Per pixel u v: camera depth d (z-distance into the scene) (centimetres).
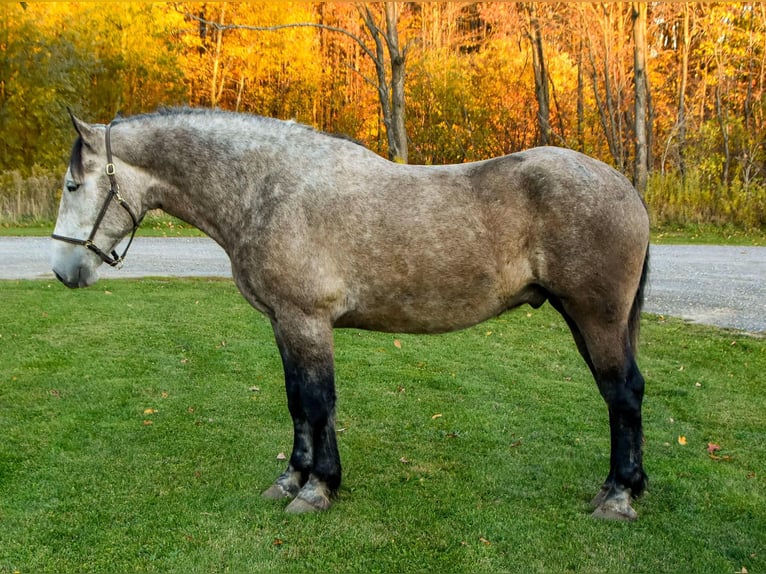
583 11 2172
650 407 471
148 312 751
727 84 2438
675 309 780
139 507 322
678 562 277
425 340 675
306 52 2625
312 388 311
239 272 316
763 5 2148
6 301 780
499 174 302
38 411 451
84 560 276
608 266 292
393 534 299
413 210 299
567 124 2617
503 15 2517
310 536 296
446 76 2305
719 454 391
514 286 306
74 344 616
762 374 540
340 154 311
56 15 1991
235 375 545
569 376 552
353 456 390
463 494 339
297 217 300
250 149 312
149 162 321
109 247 328
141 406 468
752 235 1432
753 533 301
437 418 454
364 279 304
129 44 2252
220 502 329
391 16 1549
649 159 2362
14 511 315
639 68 1828
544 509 324
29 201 1598
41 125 1911
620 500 313
